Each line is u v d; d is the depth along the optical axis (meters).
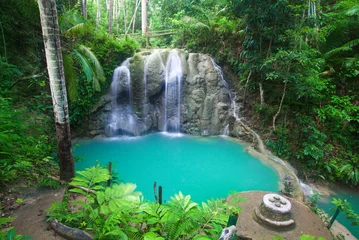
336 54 8.47
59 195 3.72
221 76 10.43
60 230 2.79
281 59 7.38
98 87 7.65
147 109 10.20
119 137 9.64
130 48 10.69
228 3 9.38
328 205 5.86
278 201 4.35
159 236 2.36
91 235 2.67
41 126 6.61
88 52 7.61
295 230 4.12
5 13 7.21
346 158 7.07
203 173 6.86
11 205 3.36
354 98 7.84
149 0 20.97
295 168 7.15
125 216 2.63
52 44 3.43
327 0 9.95
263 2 7.60
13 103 6.57
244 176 6.67
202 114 10.05
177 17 13.96
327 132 7.58
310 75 7.55
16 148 4.58
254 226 4.16
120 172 6.82
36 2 6.48
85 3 12.26
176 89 10.30
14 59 7.41
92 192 3.34
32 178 4.10
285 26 7.98
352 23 8.33
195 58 10.63
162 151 8.32
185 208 2.62
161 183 6.34
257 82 9.06
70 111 8.66
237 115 9.80
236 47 10.30
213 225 2.48
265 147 8.09
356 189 6.61
